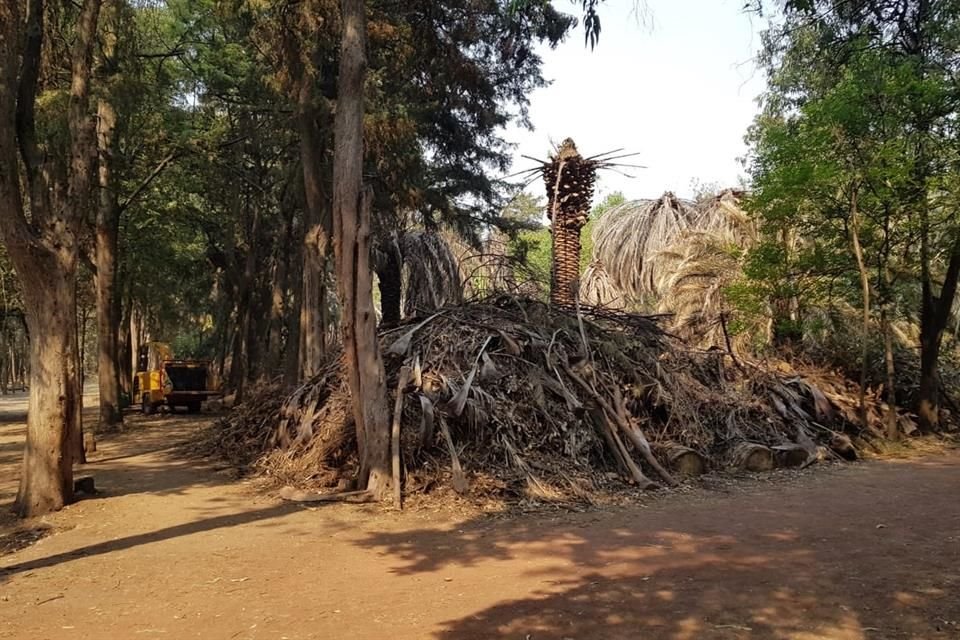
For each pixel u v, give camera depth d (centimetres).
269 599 600
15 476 1338
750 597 566
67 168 1020
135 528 875
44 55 1241
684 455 1145
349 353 1040
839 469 1235
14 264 961
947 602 543
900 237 1527
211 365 3091
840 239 1534
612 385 1202
